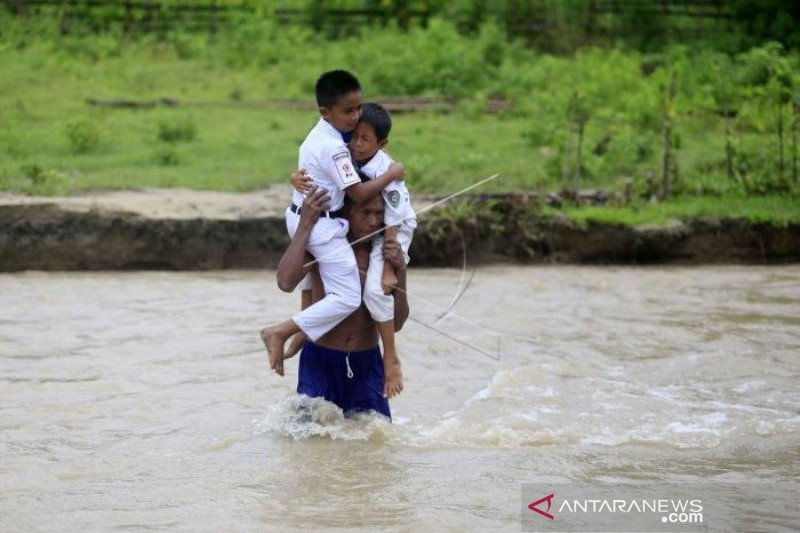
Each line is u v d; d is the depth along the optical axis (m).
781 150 34.38
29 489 13.88
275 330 15.51
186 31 57.88
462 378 19.34
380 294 15.61
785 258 31.56
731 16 55.44
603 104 44.69
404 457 15.36
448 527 12.82
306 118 45.91
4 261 28.27
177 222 28.86
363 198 15.18
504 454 15.55
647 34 56.94
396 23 57.34
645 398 18.23
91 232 28.66
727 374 19.70
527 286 27.34
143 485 14.10
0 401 17.39
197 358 20.05
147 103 46.69
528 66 52.09
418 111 47.78
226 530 12.64
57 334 21.50
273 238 29.34
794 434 16.53
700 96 44.72
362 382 16.47
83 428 16.30
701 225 31.31
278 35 55.88
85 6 57.38
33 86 48.41
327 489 14.06
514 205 31.05
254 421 16.78
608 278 28.70
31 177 32.31
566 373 19.62
